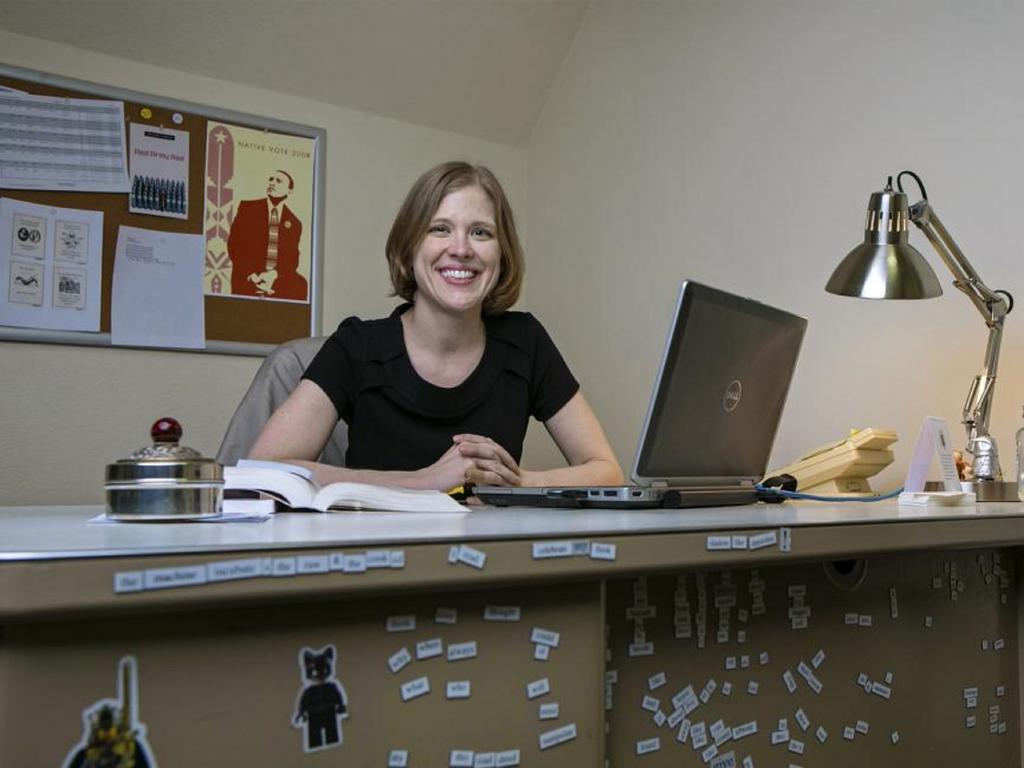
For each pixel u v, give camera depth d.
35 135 2.64
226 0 2.79
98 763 0.68
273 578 0.70
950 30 2.29
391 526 0.91
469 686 0.85
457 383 1.84
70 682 0.67
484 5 3.16
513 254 1.91
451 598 0.85
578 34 3.38
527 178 3.60
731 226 2.79
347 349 1.82
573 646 0.92
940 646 1.45
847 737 1.29
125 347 2.76
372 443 1.82
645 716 1.05
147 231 2.79
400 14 3.05
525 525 0.94
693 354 1.37
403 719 0.82
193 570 0.67
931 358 2.29
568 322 3.38
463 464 1.66
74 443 2.68
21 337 2.59
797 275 2.61
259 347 2.97
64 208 2.67
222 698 0.73
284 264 3.03
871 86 2.45
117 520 0.97
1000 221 2.18
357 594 0.74
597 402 3.23
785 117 2.66
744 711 1.16
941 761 1.44
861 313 2.44
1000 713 1.56
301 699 0.77
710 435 1.50
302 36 2.96
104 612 0.64
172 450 0.98
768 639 1.19
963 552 1.51
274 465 1.25
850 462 1.84
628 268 3.14
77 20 2.66
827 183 2.54
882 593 1.36
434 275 1.80
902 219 1.82
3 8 2.57
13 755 0.65
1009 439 2.14
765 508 1.39
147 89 2.82
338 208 3.15
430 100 3.30
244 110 2.99
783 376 1.69
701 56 2.92
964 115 2.25
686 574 1.09
